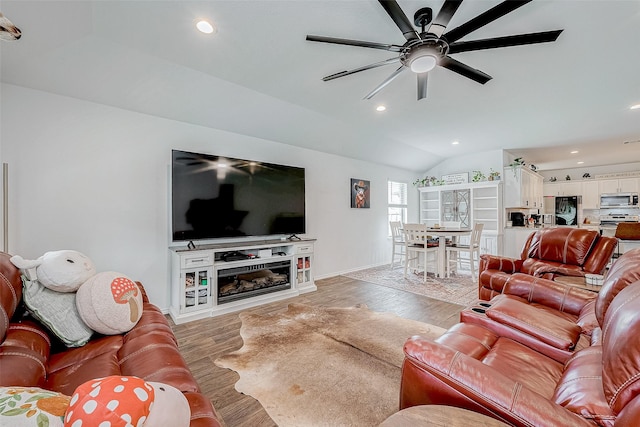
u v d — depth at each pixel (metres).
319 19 1.90
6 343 1.12
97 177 2.74
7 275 1.25
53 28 1.92
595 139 4.89
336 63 2.47
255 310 3.19
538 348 1.37
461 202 6.10
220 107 3.20
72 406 0.60
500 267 2.90
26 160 2.41
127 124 2.92
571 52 2.27
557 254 2.72
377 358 2.13
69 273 1.47
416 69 1.99
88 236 2.69
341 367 2.01
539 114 3.70
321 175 4.82
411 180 6.79
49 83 2.43
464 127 4.28
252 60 2.42
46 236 2.49
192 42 2.16
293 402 1.66
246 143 3.84
